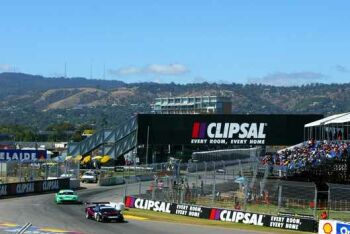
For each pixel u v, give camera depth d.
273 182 58.75
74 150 110.75
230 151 82.00
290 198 52.25
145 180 84.38
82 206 57.66
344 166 66.56
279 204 46.25
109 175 91.31
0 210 52.12
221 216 47.72
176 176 62.19
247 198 53.25
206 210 49.12
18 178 83.81
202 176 61.56
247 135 102.25
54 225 42.28
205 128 103.50
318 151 72.06
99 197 67.06
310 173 68.25
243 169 71.19
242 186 58.25
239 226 43.84
